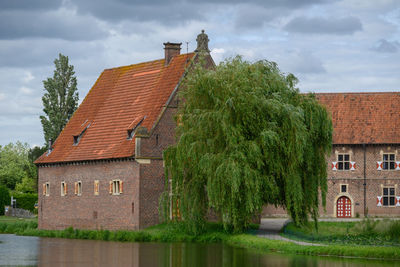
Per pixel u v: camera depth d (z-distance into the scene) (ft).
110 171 214.48
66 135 243.40
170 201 191.42
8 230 240.32
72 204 230.07
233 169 167.02
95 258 158.20
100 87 247.09
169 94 211.20
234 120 173.27
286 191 174.81
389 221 187.93
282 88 178.91
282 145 172.14
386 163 254.88
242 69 179.52
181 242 183.83
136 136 203.41
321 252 155.02
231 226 184.96
